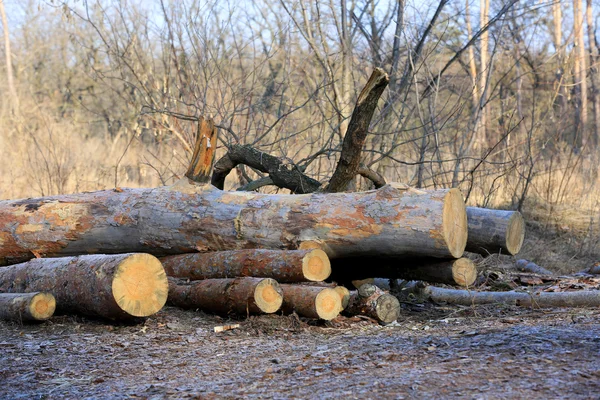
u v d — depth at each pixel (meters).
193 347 8.70
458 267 10.39
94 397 6.80
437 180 18.38
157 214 11.45
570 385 6.25
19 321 9.96
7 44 36.88
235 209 11.03
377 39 20.23
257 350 8.46
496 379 6.55
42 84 42.28
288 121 18.83
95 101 37.19
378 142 17.83
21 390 7.13
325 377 7.04
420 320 10.48
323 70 18.53
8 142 27.06
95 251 12.07
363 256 10.62
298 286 9.99
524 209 20.19
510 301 11.42
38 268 10.57
